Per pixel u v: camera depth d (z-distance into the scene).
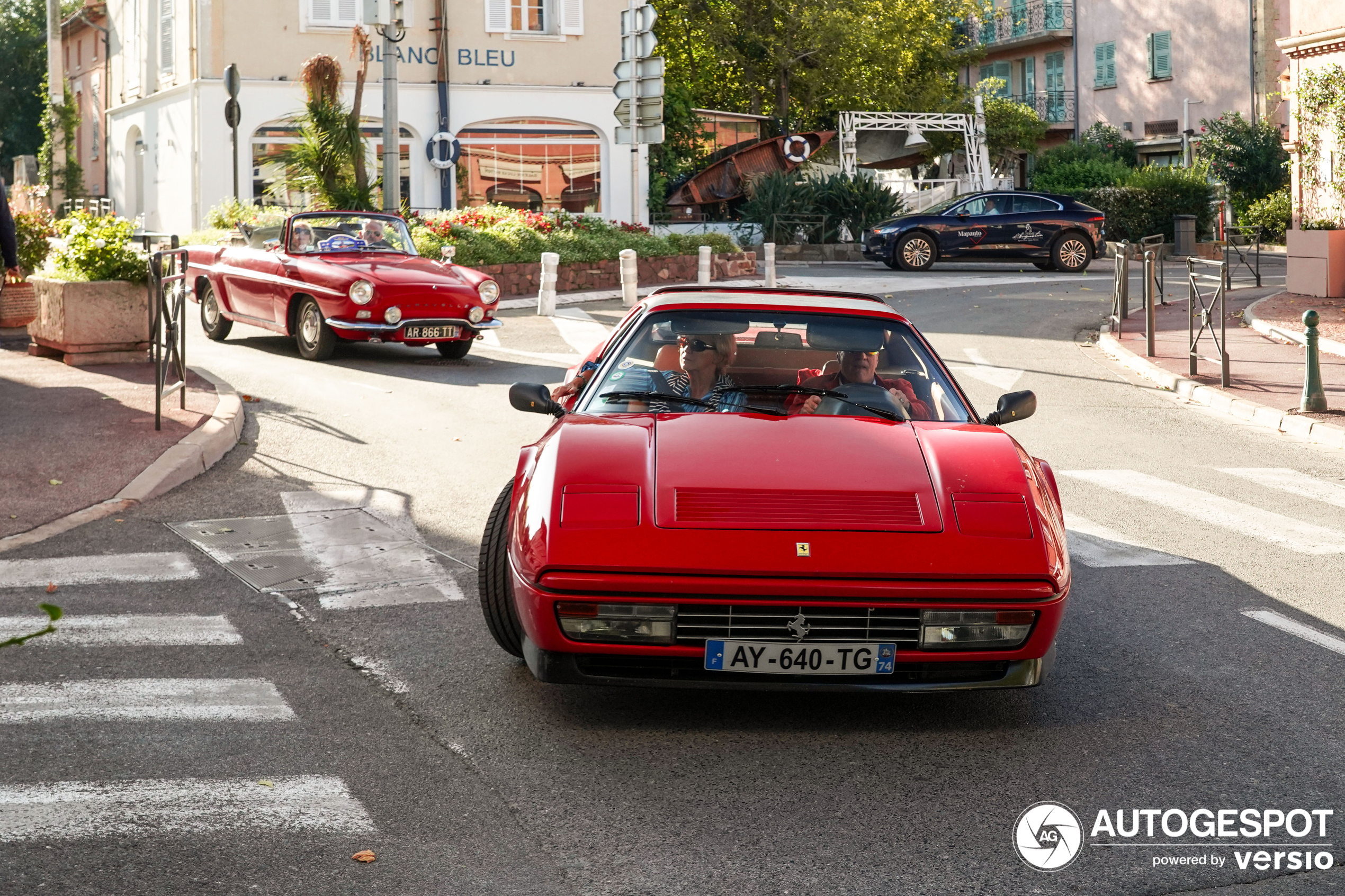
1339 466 9.84
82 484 8.03
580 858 3.54
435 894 3.32
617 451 4.70
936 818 3.83
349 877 3.40
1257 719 4.70
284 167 28.48
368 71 29.38
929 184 39.88
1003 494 4.54
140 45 32.34
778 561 4.16
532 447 5.16
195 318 19.05
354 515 7.70
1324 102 21.75
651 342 5.83
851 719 4.66
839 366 5.77
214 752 4.23
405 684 4.93
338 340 15.09
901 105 43.12
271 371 13.73
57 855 3.48
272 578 6.36
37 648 5.26
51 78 36.06
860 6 40.28
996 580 4.23
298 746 4.30
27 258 14.98
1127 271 18.22
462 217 23.98
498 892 3.34
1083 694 4.97
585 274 23.89
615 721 4.59
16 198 15.95
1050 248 28.75
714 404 5.43
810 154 34.38
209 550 6.82
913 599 4.18
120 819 3.72
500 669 5.12
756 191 32.78
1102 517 8.06
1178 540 7.49
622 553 4.19
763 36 40.28
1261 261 32.12
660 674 4.32
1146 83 45.44
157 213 31.52
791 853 3.59
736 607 4.17
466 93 30.42
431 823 3.73
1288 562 7.04
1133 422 11.77
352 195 25.02
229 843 3.58
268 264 15.14
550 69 31.17
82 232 13.11
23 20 56.03
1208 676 5.17
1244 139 38.81
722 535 4.23
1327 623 5.91
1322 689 5.03
